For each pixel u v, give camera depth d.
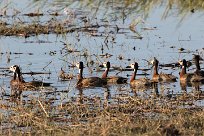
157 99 19.66
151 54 27.14
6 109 18.59
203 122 16.44
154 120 16.84
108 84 23.33
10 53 27.34
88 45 28.61
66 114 17.95
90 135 15.52
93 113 17.88
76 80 23.70
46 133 15.94
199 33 30.41
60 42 29.28
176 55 26.91
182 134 15.52
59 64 25.84
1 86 22.64
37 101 19.58
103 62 25.14
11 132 16.08
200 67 25.73
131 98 19.22
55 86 22.66
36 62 26.06
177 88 22.30
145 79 23.09
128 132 15.60
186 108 18.36
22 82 22.88
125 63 26.05
